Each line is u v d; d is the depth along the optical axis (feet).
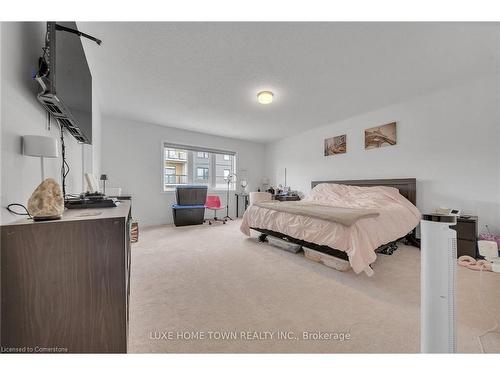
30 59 3.54
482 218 8.23
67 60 4.12
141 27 5.57
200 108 11.50
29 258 2.40
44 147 3.26
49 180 2.76
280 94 9.68
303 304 4.82
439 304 2.32
